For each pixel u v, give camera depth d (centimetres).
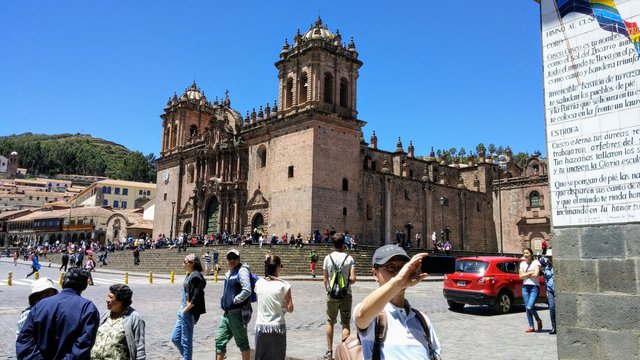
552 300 1656
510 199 8000
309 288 3209
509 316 2067
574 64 958
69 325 656
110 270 5491
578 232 928
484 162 8294
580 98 945
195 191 7200
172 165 8000
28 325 666
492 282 2097
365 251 4766
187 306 1080
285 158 5853
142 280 4122
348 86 6006
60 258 7281
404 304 504
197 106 8162
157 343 1438
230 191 6588
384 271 496
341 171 5731
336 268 1226
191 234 7069
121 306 781
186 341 1080
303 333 1628
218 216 6688
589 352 893
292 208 5609
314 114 5541
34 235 11988
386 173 6488
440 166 8306
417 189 6988
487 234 8038
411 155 8075
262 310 997
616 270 876
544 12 1012
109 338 756
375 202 6316
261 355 983
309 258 4222
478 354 1309
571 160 947
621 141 885
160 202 8125
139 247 6506
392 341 474
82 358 643
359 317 454
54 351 653
